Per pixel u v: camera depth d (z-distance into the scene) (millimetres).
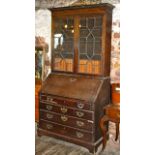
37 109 3617
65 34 3150
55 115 3088
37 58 3787
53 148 2955
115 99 2969
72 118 2924
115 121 2689
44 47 3729
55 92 3074
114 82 3076
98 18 2857
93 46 2939
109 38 2961
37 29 3756
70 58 3145
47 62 3721
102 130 2785
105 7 2764
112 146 2941
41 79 3730
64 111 2986
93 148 2779
